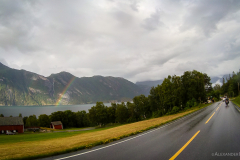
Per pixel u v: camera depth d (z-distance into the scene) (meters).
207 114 24.78
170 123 18.95
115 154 7.65
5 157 7.62
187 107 51.97
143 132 14.09
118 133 14.75
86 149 8.90
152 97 79.81
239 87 98.31
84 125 116.44
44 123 95.81
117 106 96.50
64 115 106.31
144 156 7.19
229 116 20.38
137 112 93.69
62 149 8.79
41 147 9.91
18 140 24.42
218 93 103.25
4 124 56.66
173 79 58.09
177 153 7.47
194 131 12.64
